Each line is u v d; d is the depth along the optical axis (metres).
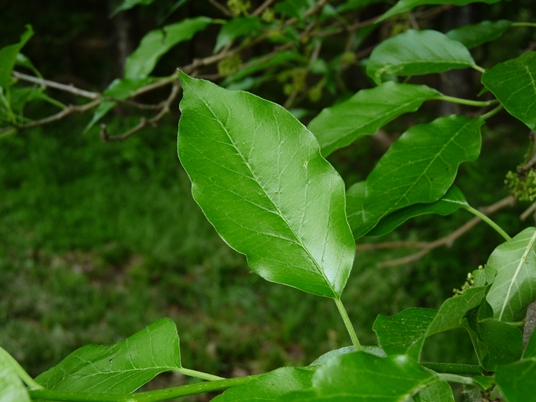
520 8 2.23
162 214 2.76
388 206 0.32
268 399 0.22
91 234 2.54
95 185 2.95
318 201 0.26
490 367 0.25
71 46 3.98
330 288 0.26
